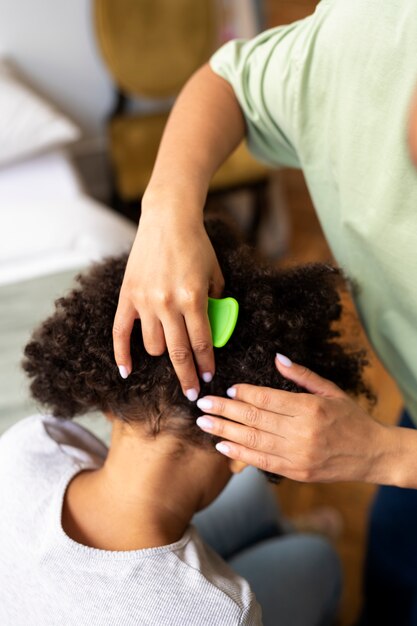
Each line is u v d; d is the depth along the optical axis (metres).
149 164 2.24
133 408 0.58
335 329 0.70
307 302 0.60
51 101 2.38
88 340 0.58
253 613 0.55
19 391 1.17
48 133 1.95
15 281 1.44
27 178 1.95
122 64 2.18
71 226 1.61
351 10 0.62
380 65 0.60
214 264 0.58
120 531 0.59
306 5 2.27
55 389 0.64
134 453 0.61
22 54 2.25
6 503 0.64
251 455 0.56
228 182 2.19
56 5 2.18
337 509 1.56
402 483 0.59
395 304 0.73
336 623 1.35
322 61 0.66
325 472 0.57
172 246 0.58
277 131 0.79
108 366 0.58
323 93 0.68
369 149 0.65
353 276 0.78
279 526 1.14
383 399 1.77
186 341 0.54
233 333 0.56
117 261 0.66
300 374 0.56
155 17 2.16
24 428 0.73
